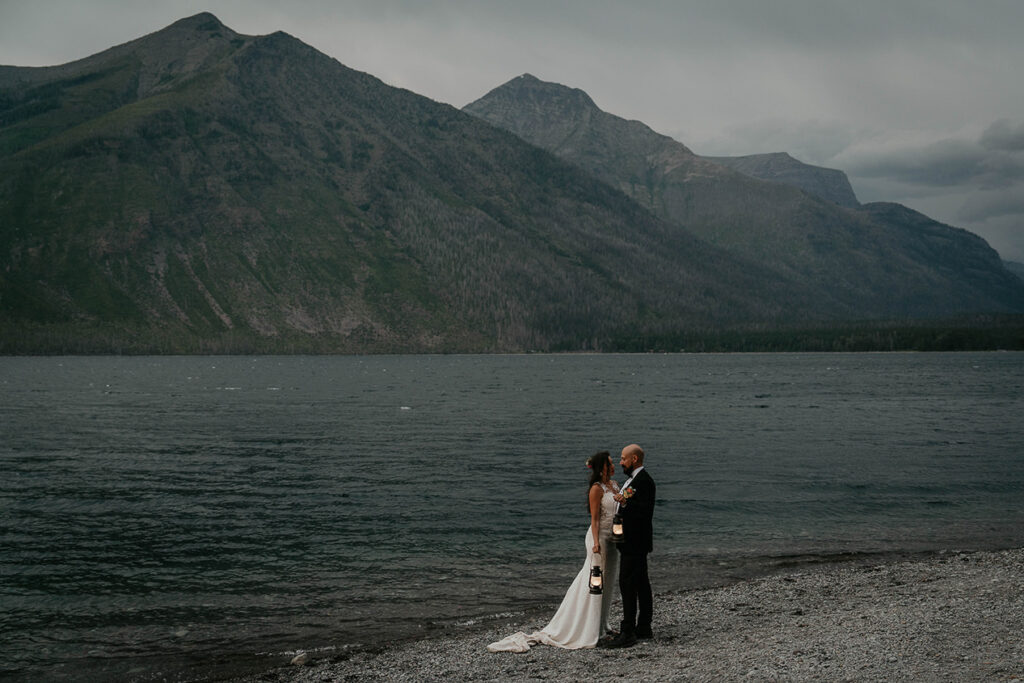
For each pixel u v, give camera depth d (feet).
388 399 312.71
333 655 46.29
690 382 465.06
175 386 413.59
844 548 74.43
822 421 213.46
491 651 44.32
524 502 97.96
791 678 36.81
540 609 55.57
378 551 72.95
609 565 45.24
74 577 64.08
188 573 65.21
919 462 132.87
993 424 203.00
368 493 104.01
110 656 47.32
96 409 255.09
